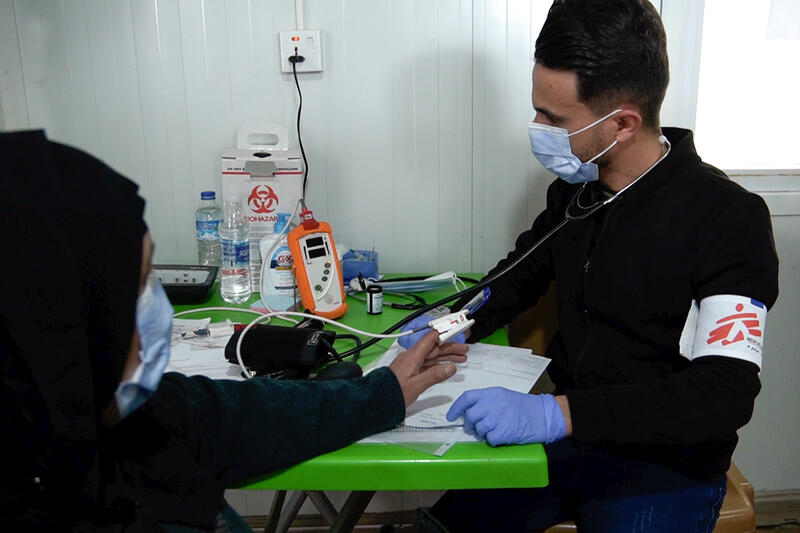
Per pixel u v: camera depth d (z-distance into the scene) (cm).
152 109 176
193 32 172
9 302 55
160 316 65
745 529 132
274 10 171
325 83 176
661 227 113
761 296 101
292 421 86
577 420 95
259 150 168
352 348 125
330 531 119
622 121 115
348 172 182
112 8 169
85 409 59
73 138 177
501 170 182
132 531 64
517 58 174
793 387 202
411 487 88
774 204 188
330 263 145
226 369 114
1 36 169
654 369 118
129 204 62
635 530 115
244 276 157
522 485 89
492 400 94
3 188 55
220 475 82
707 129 192
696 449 115
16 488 60
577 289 128
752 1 183
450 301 148
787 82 189
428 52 174
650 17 111
